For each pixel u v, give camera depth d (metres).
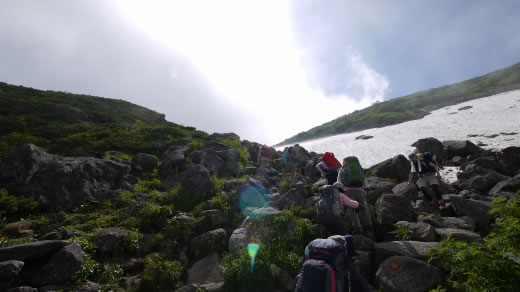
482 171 12.60
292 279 5.50
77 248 5.55
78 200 8.59
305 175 14.09
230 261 5.93
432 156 8.87
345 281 3.42
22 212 7.70
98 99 37.59
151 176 11.69
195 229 7.39
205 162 12.88
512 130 27.14
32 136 15.60
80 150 13.74
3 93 25.84
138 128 19.53
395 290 4.95
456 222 7.18
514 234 3.90
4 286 4.48
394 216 7.41
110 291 5.04
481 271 3.57
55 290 4.80
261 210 7.70
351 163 7.17
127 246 6.36
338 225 6.45
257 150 19.36
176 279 5.59
